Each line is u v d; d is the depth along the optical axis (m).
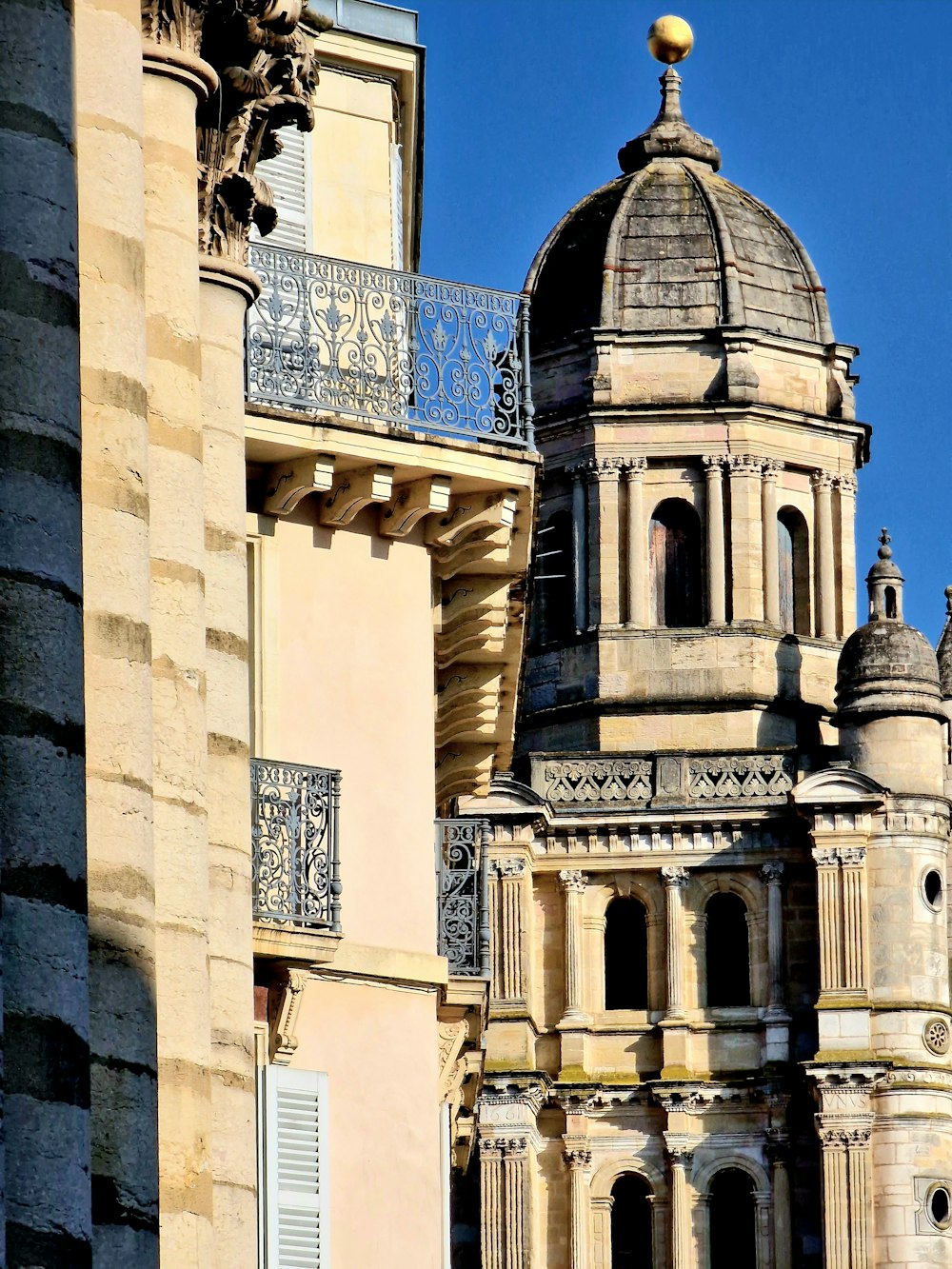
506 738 74.44
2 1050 30.58
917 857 140.38
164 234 42.66
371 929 61.47
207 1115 40.09
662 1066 140.62
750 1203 139.75
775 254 154.75
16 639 32.22
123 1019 35.97
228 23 45.72
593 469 150.88
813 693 149.00
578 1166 140.12
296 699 61.22
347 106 66.12
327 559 62.00
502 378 62.91
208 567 45.41
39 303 32.88
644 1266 140.12
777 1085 139.38
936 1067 138.38
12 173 32.97
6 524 32.41
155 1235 35.69
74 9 37.38
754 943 141.50
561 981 142.00
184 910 40.34
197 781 41.03
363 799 61.91
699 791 143.50
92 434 37.50
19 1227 30.92
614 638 148.75
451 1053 65.69
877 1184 137.00
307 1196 58.47
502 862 140.12
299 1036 59.38
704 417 150.88
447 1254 63.88
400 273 61.94
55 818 31.98
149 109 42.94
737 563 149.50
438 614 65.56
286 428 59.91
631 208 155.25
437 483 61.91
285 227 64.44
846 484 152.12
